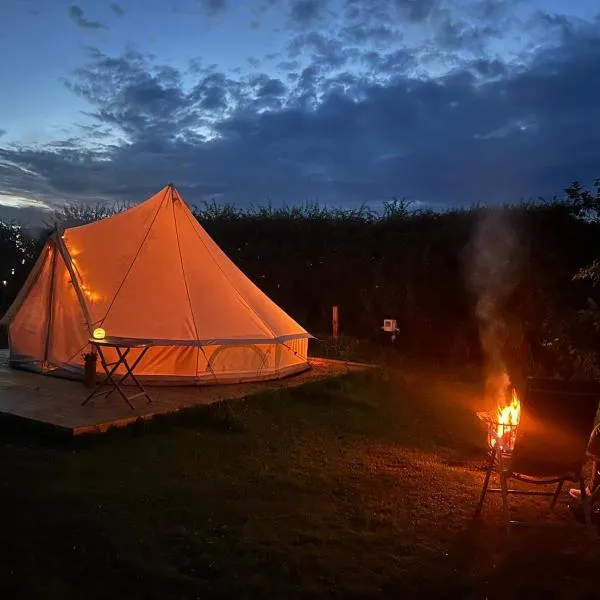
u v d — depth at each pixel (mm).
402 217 14250
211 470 5387
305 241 14789
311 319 14539
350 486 5176
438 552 4055
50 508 4387
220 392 7867
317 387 8539
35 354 8844
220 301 8789
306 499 4855
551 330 10062
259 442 6281
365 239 14266
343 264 13953
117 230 9156
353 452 6172
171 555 3857
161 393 7715
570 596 3588
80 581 3510
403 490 5152
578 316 8664
